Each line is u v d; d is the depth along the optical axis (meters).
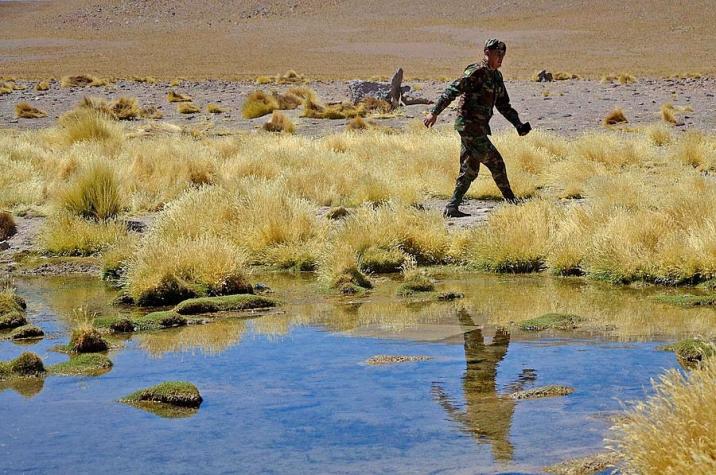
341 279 13.86
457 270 15.16
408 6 181.25
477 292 13.32
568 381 8.63
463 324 11.22
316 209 18.75
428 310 12.16
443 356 9.67
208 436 7.44
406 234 15.85
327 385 8.73
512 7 173.12
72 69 106.88
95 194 19.72
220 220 17.16
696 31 140.12
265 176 23.55
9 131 38.88
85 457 7.05
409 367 9.27
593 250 14.43
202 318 11.98
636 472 6.06
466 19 167.88
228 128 41.47
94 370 9.45
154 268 13.44
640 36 138.25
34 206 21.00
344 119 43.78
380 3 185.38
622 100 49.81
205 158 25.00
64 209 19.44
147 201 21.28
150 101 56.03
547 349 9.84
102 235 17.25
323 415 7.87
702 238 13.65
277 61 119.25
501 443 7.12
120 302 13.12
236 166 24.53
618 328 10.74
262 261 15.86
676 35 137.75
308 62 117.12
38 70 104.75
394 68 106.69
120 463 6.92
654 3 163.25
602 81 68.06
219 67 111.12
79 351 10.24
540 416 7.68
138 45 147.75
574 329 10.77
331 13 181.50
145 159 24.48
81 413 8.09
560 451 6.92
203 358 9.86
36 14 196.38
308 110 44.62
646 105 46.25
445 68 105.94
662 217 15.16
